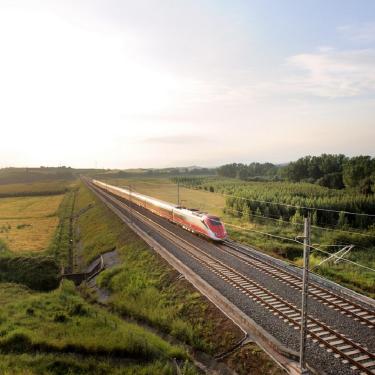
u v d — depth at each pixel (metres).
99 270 39.72
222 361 18.70
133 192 87.12
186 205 80.94
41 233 69.56
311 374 15.77
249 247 39.06
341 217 57.06
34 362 18.30
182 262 32.44
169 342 21.80
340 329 19.58
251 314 21.64
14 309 27.12
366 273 31.20
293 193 77.56
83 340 20.45
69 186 174.12
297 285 26.19
